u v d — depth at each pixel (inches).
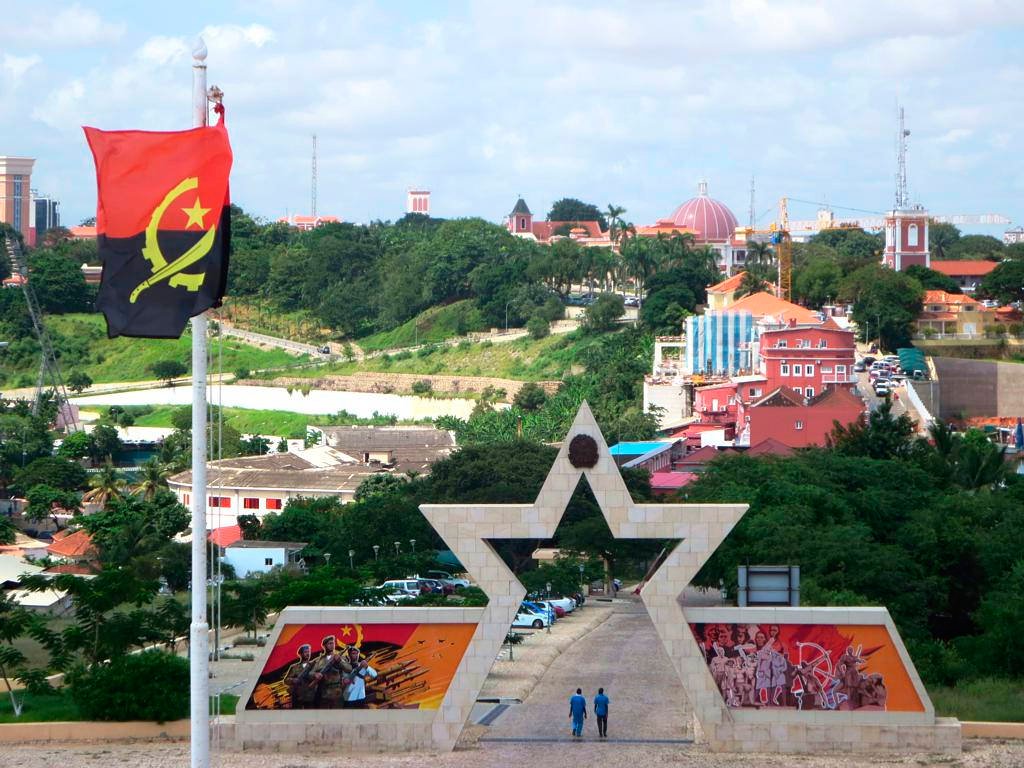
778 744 3029.0
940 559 4795.8
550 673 4269.2
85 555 7214.6
